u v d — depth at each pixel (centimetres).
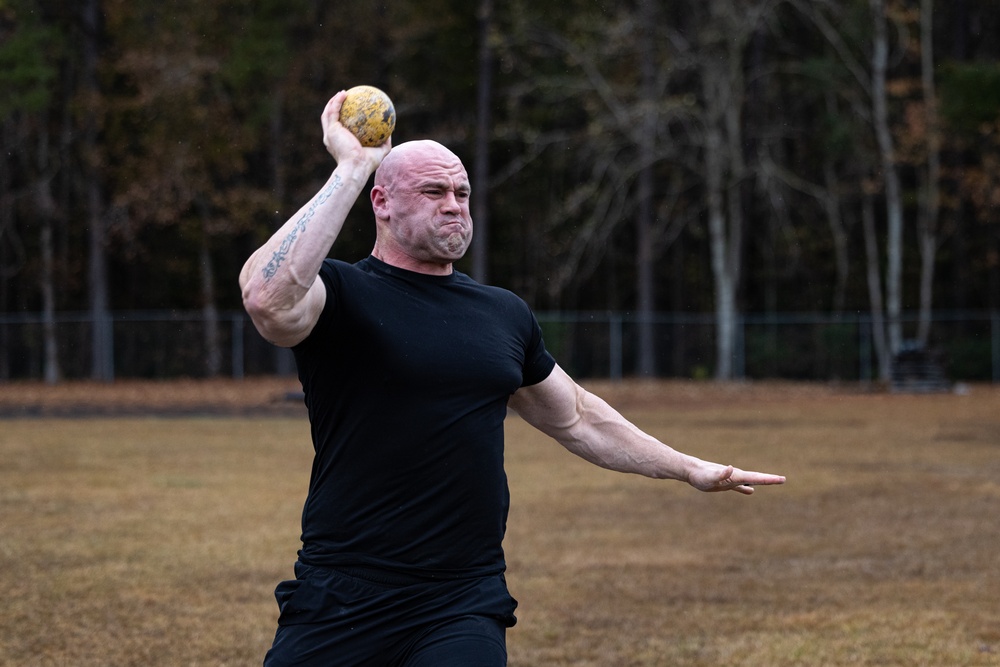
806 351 6762
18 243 7438
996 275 8156
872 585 1558
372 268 645
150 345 6512
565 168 7862
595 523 2053
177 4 6600
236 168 6956
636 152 7088
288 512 2153
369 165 589
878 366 6888
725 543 1862
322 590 618
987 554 1767
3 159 7269
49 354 6328
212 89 6962
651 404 5250
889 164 6875
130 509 2184
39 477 2652
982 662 1191
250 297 566
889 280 7619
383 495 619
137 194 6569
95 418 4481
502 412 650
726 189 6812
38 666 1181
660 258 8631
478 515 631
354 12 7162
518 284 8350
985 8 7900
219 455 3134
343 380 620
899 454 3116
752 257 8538
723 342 6644
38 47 6431
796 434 3688
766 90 7619
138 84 6606
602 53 6456
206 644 1266
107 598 1473
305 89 7131
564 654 1228
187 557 1733
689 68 6762
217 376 6581
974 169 7175
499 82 7444
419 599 617
